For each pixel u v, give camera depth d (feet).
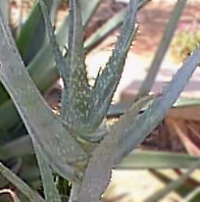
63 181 5.65
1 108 12.02
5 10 12.34
